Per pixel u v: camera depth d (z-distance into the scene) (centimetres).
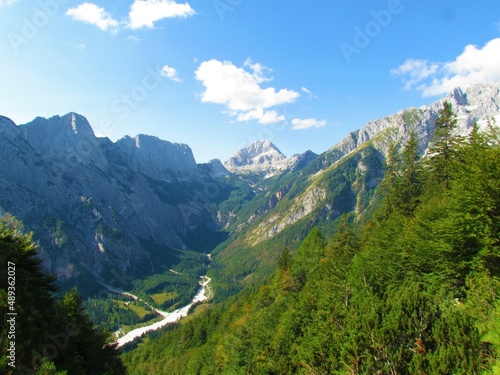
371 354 2402
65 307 3816
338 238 6869
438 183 5303
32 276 2930
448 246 2916
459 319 2138
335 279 4772
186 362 10644
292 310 4916
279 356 4312
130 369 12962
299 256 8962
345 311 3297
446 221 2992
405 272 3650
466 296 2595
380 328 2494
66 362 2953
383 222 5803
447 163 4884
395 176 6612
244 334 6247
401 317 2459
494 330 1758
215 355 7769
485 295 2183
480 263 2656
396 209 5975
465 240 2856
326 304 4062
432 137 5256
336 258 6250
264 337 5322
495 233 2614
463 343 1938
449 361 1914
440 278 2953
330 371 2952
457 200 2947
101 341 4497
